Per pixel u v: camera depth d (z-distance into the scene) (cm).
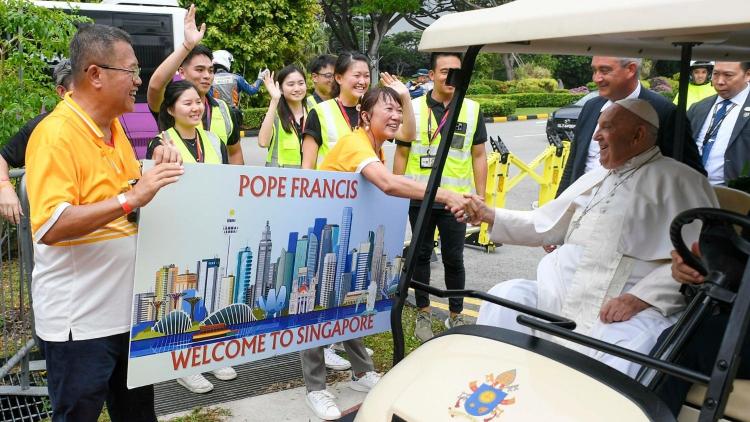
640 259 287
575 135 444
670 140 366
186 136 368
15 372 384
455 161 460
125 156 258
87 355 244
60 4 860
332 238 296
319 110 411
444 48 236
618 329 270
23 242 343
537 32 198
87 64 234
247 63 1759
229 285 268
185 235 252
